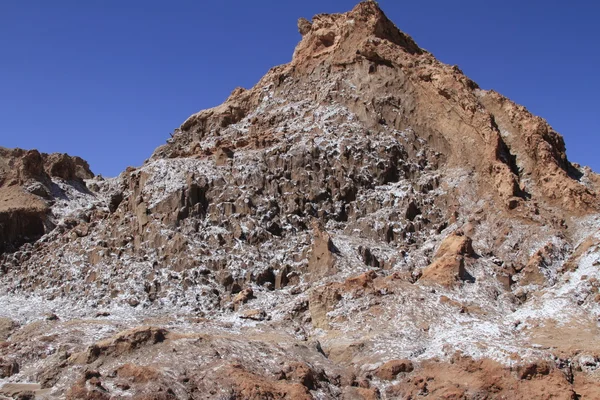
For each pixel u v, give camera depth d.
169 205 49.97
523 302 39.56
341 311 38.53
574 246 44.38
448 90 57.22
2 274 51.44
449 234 45.59
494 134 53.09
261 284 44.59
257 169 53.22
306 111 62.56
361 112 59.91
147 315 40.88
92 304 43.25
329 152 55.12
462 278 40.91
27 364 33.22
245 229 48.25
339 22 70.94
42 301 45.53
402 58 62.28
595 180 55.19
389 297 38.88
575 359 30.33
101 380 27.69
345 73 64.31
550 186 49.69
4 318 41.00
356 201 52.09
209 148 58.88
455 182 52.31
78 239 52.44
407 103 59.97
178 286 43.97
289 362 30.31
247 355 30.62
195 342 30.84
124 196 57.34
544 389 28.16
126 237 49.69
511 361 29.52
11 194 60.66
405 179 54.75
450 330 35.03
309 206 51.03
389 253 46.25
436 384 30.03
